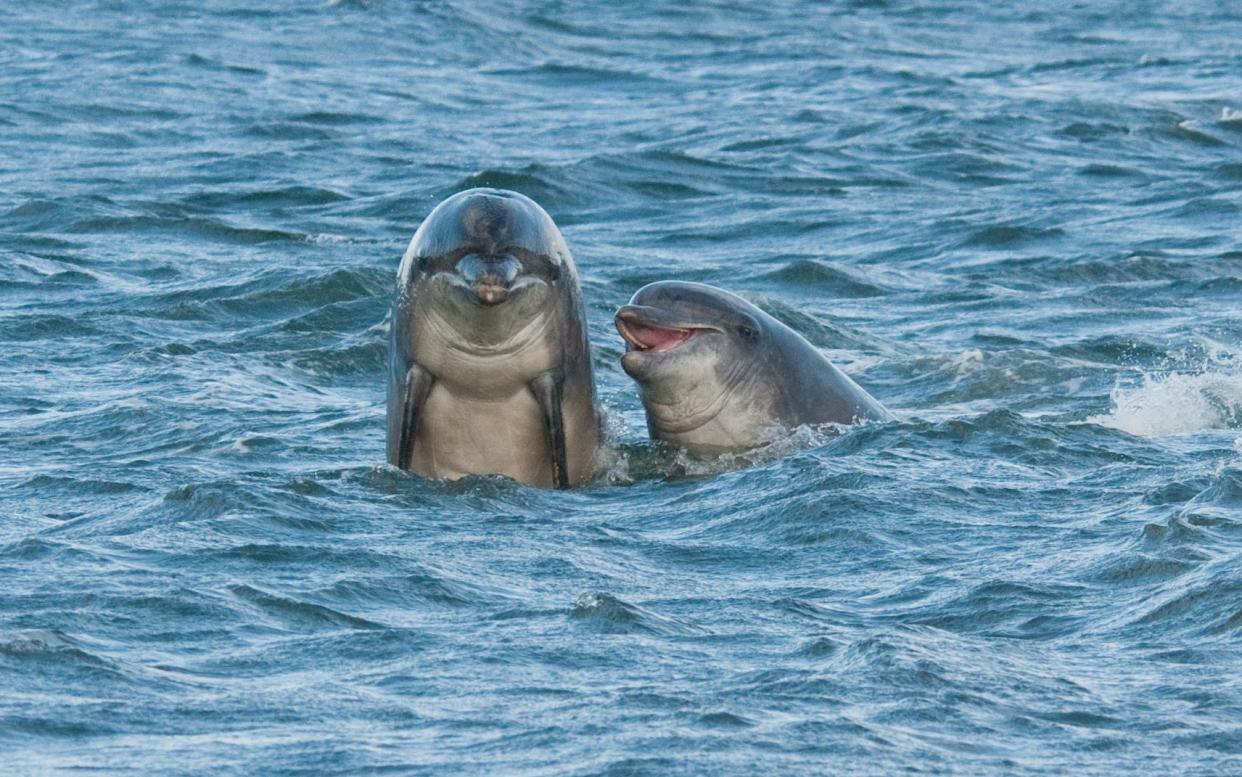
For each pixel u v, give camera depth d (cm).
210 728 2372
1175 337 6338
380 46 17362
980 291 7331
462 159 10888
